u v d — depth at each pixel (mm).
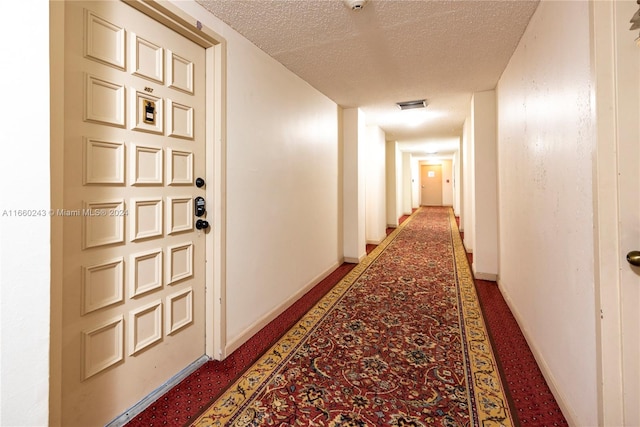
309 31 2006
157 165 1517
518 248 2232
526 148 1975
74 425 1187
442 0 1686
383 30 2008
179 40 1629
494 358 1831
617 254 1021
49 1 934
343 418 1361
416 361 1808
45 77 923
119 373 1358
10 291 874
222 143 1813
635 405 1013
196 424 1329
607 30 1022
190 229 1727
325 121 3512
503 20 1881
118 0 1312
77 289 1188
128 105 1365
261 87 2260
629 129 1004
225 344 1864
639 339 1006
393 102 3787
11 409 888
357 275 3621
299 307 2672
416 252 4820
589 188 1110
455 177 9930
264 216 2307
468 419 1347
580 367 1203
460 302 2738
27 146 889
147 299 1486
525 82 1991
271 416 1375
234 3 1684
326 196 3578
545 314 1624
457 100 3695
